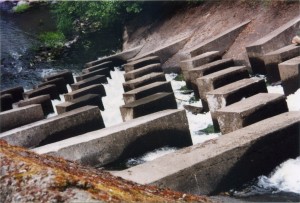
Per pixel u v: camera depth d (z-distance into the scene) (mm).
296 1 15438
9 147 4668
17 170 3488
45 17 33469
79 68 23172
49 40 27672
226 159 7266
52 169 3514
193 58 15258
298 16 14578
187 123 10117
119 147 9281
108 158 9148
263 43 13586
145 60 17875
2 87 21234
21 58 25266
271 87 12609
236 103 9508
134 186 4699
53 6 33906
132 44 24297
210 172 7105
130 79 16359
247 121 8734
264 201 6680
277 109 9156
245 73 12383
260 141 7613
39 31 30016
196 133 10938
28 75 22750
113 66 21234
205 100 12305
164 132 9820
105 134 9234
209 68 13430
